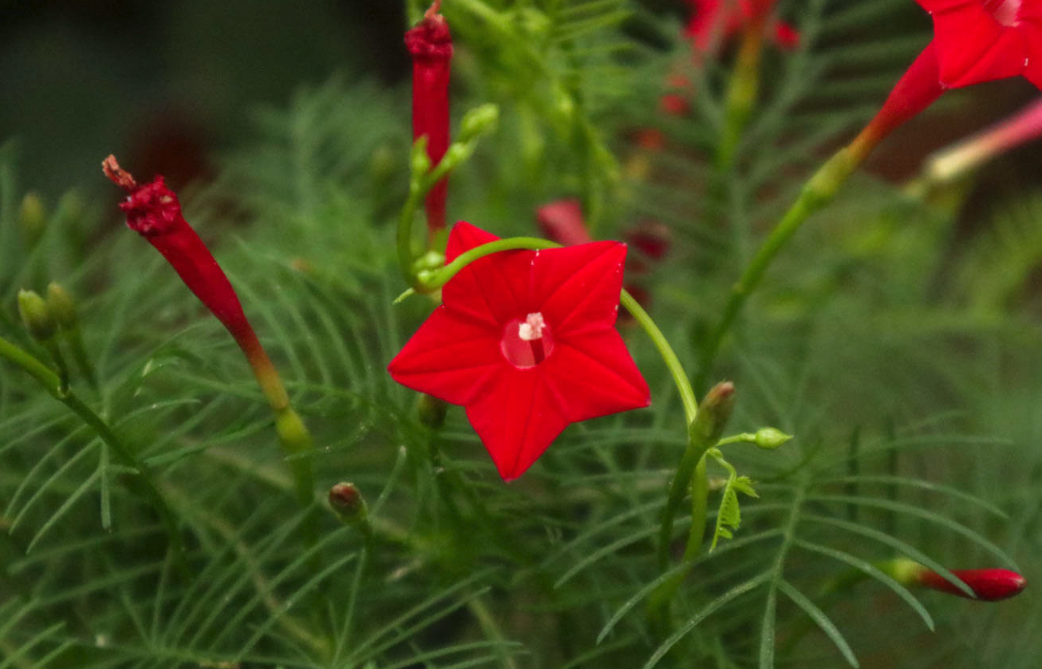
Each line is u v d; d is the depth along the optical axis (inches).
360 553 8.0
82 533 8.9
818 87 10.6
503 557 8.7
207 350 8.7
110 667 8.5
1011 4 7.4
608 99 10.0
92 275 10.6
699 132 10.4
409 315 9.6
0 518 8.7
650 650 8.3
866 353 10.5
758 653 8.5
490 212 10.2
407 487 8.9
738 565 8.5
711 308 10.0
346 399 8.2
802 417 9.6
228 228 10.8
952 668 9.2
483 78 10.3
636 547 8.7
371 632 8.8
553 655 8.9
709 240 10.1
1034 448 9.7
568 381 7.3
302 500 8.0
